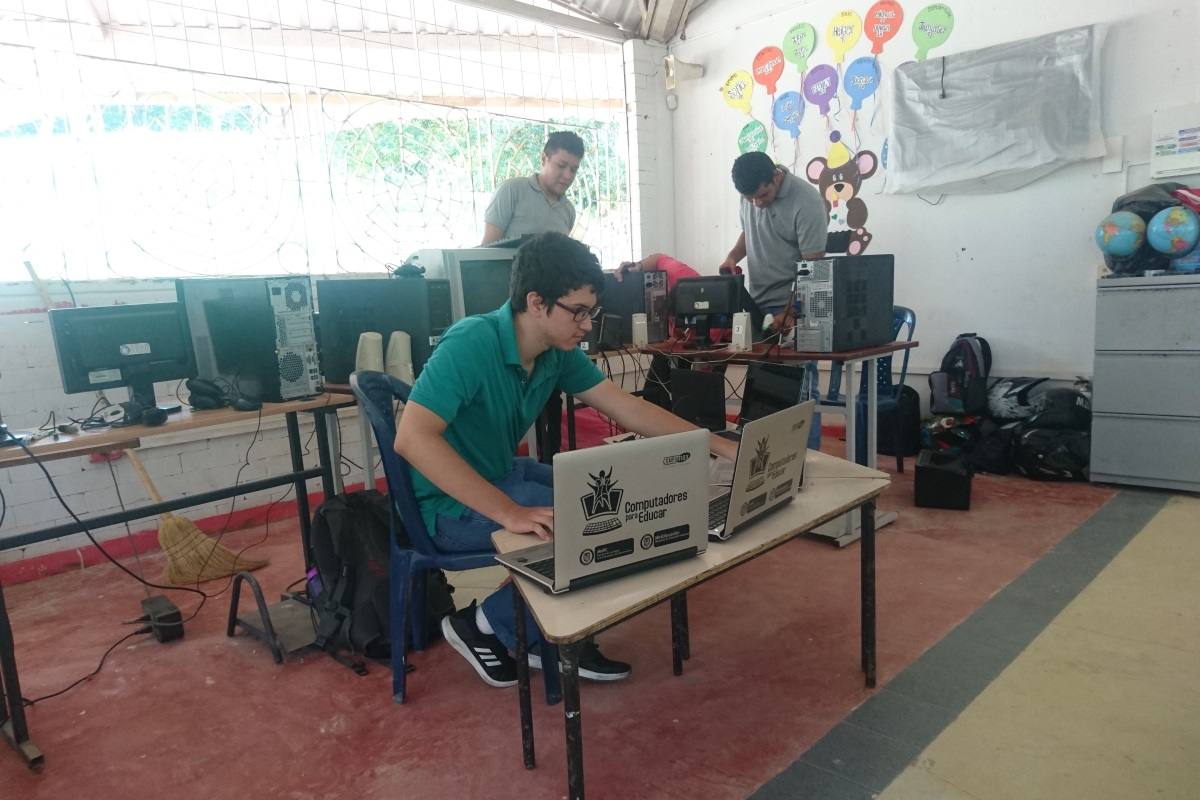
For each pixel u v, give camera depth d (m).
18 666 2.36
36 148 3.12
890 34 4.37
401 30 4.26
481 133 4.61
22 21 3.12
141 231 3.40
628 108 5.43
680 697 1.96
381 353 2.81
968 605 2.41
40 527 3.18
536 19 4.72
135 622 2.66
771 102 5.00
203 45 3.63
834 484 1.74
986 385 4.11
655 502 1.26
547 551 1.34
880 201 4.53
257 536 3.61
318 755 1.81
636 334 3.71
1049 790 1.54
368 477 2.85
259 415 2.39
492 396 1.80
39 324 3.13
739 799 1.56
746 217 3.86
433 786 1.66
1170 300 3.22
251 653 2.38
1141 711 1.79
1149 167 3.59
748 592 2.61
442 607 2.41
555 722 1.88
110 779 1.76
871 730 1.77
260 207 3.73
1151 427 3.34
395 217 4.23
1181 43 3.46
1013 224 4.06
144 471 3.00
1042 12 3.82
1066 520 3.12
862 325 3.00
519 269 1.71
